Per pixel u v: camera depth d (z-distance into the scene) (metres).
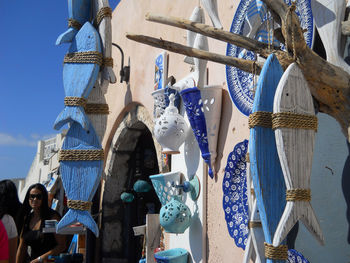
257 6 3.17
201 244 3.64
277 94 1.92
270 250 1.88
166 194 4.00
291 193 1.86
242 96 3.30
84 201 3.12
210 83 3.87
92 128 3.23
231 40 2.34
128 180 6.43
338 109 2.18
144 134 6.56
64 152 3.21
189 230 3.86
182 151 4.13
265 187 1.94
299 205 1.86
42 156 15.22
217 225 3.52
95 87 3.42
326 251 2.48
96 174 3.16
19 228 4.74
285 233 1.82
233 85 3.40
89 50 3.30
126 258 6.29
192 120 3.56
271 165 1.97
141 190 5.75
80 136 3.23
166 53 5.03
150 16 2.56
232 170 3.37
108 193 6.34
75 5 3.54
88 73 3.25
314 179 2.61
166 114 3.76
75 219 3.09
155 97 4.37
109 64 3.36
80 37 3.38
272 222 1.92
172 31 5.07
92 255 5.98
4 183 4.51
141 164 6.47
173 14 5.09
